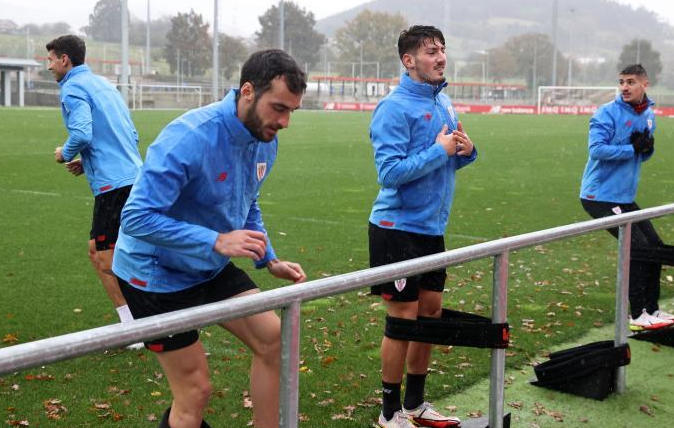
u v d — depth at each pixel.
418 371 3.79
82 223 9.28
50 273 6.75
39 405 3.85
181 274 2.81
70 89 5.02
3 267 6.94
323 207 11.11
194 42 84.81
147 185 2.54
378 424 3.79
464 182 14.49
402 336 3.48
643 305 5.36
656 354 5.02
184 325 2.03
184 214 2.74
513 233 9.38
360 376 4.42
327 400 4.06
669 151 21.55
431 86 3.70
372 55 96.12
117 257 2.87
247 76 2.57
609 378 4.25
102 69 75.38
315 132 28.75
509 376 4.54
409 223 3.72
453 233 9.32
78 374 4.28
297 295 2.34
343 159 18.50
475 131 31.41
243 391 4.11
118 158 5.06
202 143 2.60
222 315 2.13
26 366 1.70
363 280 2.56
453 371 4.54
